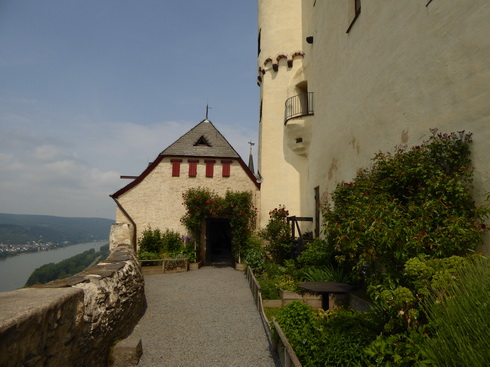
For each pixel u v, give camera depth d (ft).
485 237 10.80
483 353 5.50
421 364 6.73
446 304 7.30
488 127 11.04
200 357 15.34
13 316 7.06
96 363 12.67
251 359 15.12
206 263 47.44
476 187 11.42
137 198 47.11
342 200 21.76
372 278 12.91
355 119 24.16
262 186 46.60
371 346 9.29
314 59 38.22
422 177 12.71
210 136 52.95
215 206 45.27
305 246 30.58
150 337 17.93
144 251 43.29
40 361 8.11
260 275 33.06
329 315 17.48
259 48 52.60
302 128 39.29
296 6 46.83
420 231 11.41
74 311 10.50
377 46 20.65
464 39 12.45
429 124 14.70
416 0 16.11
